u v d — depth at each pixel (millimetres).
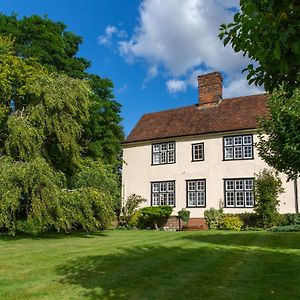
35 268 7625
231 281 6281
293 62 2846
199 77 26422
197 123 24812
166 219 24047
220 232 17656
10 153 14719
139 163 26219
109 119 26188
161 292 5586
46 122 14906
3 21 21875
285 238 13492
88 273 7066
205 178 23297
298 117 9852
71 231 17359
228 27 3482
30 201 13734
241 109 24078
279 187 20031
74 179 17438
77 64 24188
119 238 14664
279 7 2607
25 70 16844
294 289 5711
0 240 13672
